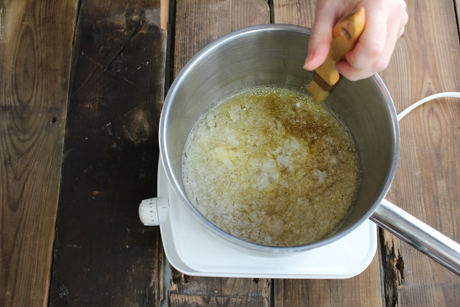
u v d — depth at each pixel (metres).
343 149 0.55
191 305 0.53
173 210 0.50
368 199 0.48
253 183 0.53
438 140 0.56
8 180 0.57
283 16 0.60
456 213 0.54
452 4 0.59
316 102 0.53
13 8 0.61
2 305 0.54
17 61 0.60
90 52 0.60
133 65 0.59
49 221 0.56
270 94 0.57
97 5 0.61
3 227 0.55
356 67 0.40
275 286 0.53
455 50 0.58
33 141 0.58
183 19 0.60
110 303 0.53
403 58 0.58
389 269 0.53
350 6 0.41
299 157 0.54
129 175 0.56
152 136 0.57
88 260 0.54
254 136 0.55
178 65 0.59
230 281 0.54
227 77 0.54
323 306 0.53
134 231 0.55
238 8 0.60
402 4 0.40
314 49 0.41
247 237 0.51
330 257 0.50
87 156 0.57
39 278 0.54
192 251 0.50
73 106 0.58
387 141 0.47
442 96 0.56
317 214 0.52
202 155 0.54
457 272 0.44
